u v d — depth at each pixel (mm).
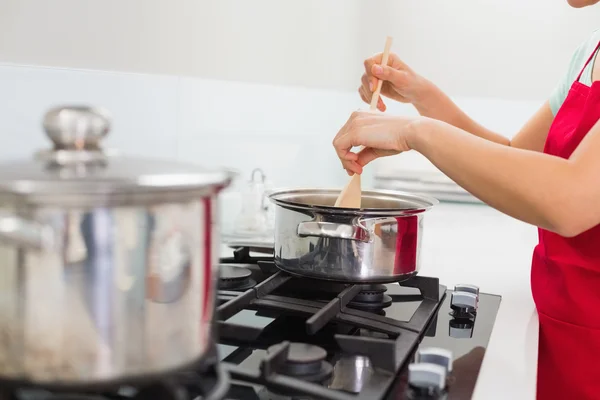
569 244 978
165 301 490
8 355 466
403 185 2385
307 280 1006
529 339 873
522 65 2312
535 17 2273
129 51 1123
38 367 463
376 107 1232
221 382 553
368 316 856
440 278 1220
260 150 1641
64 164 491
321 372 674
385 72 1210
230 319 876
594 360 958
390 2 2336
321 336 822
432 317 940
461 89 2367
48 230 448
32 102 927
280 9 1646
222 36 1411
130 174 473
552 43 2273
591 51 1211
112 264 464
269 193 990
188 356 515
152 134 1203
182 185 476
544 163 764
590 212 759
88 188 442
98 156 512
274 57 1651
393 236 882
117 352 472
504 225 1945
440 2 2322
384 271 882
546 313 1001
